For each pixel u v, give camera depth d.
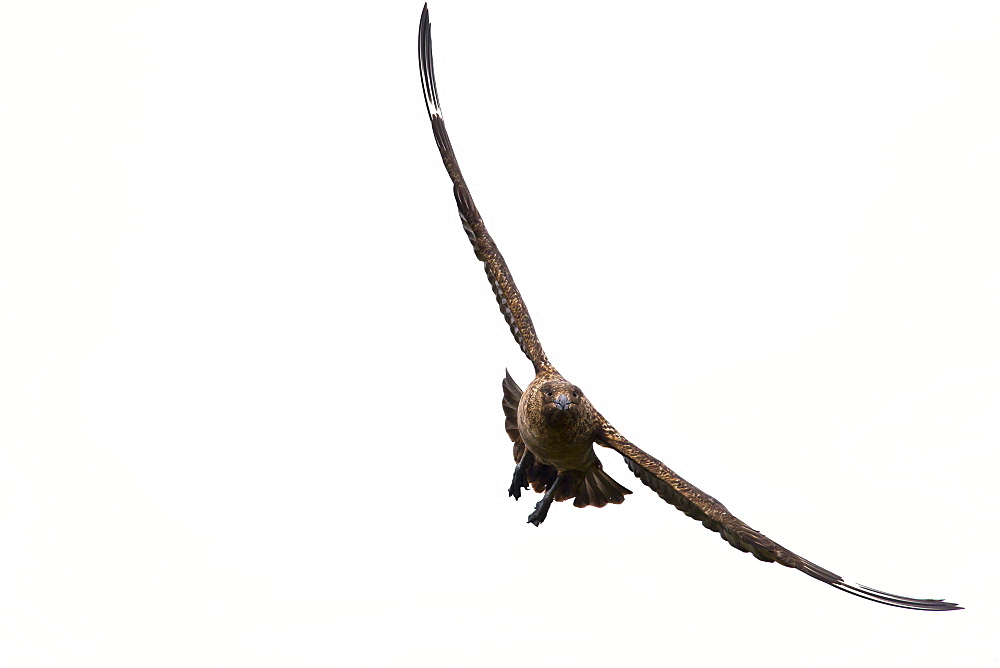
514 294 16.95
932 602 14.36
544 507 16.50
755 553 15.05
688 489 15.49
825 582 14.64
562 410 15.36
